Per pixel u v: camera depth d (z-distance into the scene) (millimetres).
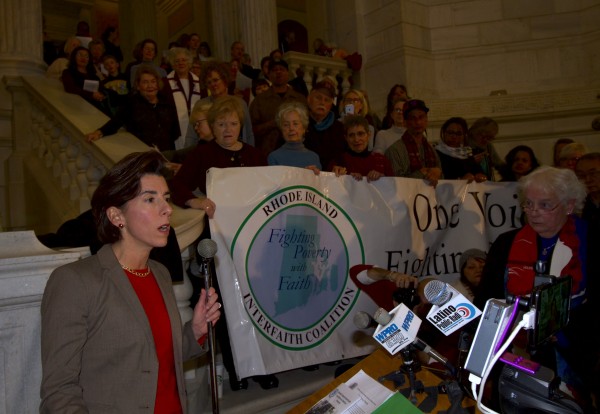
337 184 3422
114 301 1585
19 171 5625
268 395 2990
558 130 7719
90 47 6934
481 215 4145
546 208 2377
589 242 2387
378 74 8977
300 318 3100
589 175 3414
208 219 2924
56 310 1500
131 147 4094
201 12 14344
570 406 1379
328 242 3295
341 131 4352
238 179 3018
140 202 1649
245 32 8867
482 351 1377
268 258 3025
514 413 1436
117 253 1717
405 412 1553
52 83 5664
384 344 1508
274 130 4535
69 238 2166
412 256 3699
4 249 1827
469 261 3443
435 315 1517
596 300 2281
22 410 1790
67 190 4785
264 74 6996
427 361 2232
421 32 8781
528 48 8555
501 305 1399
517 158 4941
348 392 1732
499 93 8180
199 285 2992
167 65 6371
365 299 3342
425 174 4062
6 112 5781
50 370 1447
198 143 3930
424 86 8703
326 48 8977
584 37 8336
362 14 9305
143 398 1575
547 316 1444
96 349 1549
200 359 2812
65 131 4719
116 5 14766
